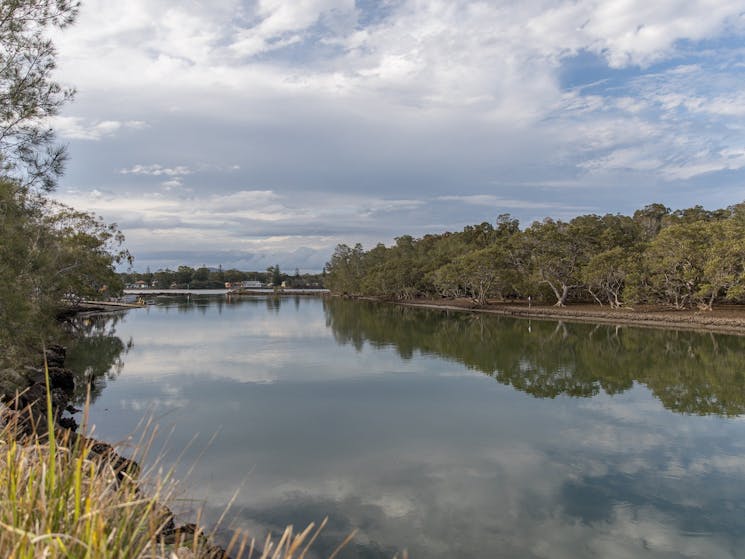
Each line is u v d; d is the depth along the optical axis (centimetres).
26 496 241
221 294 14638
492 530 945
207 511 981
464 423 1622
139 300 9219
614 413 1734
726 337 3381
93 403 1822
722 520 989
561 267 5969
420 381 2255
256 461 1277
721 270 4134
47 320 1563
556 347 3206
